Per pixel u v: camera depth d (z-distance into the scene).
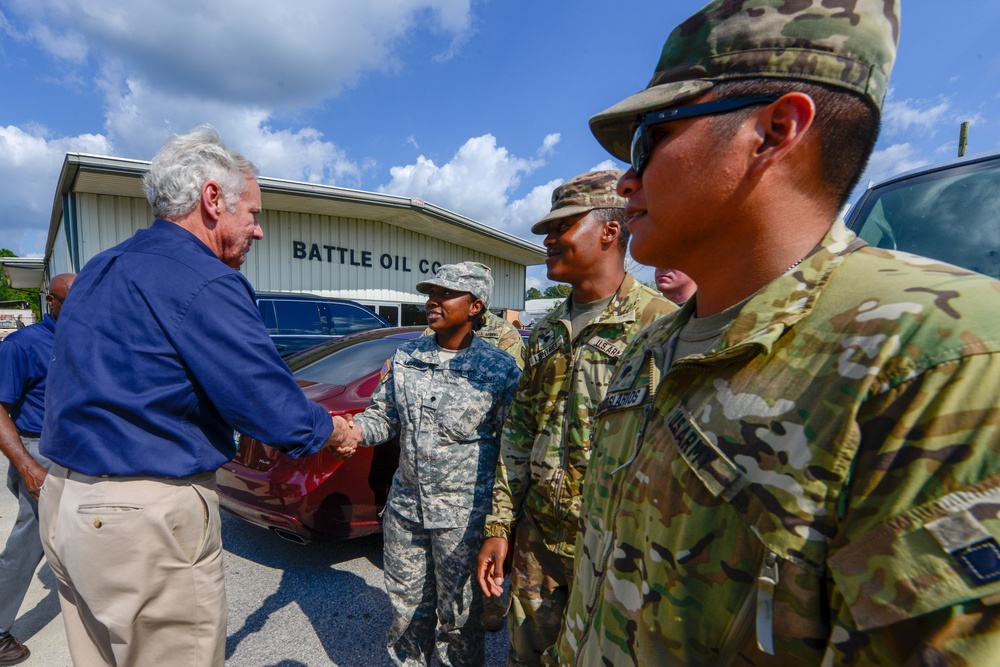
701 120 0.58
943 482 0.38
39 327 2.22
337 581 2.64
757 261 0.59
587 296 1.59
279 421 1.31
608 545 0.73
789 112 0.54
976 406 0.38
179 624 1.29
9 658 2.03
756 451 0.49
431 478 1.74
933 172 2.14
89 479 1.24
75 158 6.13
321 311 6.22
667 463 0.58
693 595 0.52
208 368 1.23
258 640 2.16
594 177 1.53
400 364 1.92
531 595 1.57
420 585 1.83
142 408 1.20
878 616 0.38
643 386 0.74
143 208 7.73
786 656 0.45
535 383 1.62
